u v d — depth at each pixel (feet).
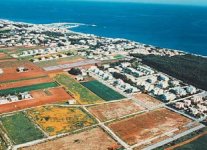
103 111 546.26
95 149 422.41
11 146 419.95
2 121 490.90
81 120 506.89
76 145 431.02
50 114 523.29
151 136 466.70
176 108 576.20
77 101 582.76
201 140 462.60
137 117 529.04
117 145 434.71
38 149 417.28
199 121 526.57
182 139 461.37
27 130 466.70
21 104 556.10
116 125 496.64
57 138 447.42
